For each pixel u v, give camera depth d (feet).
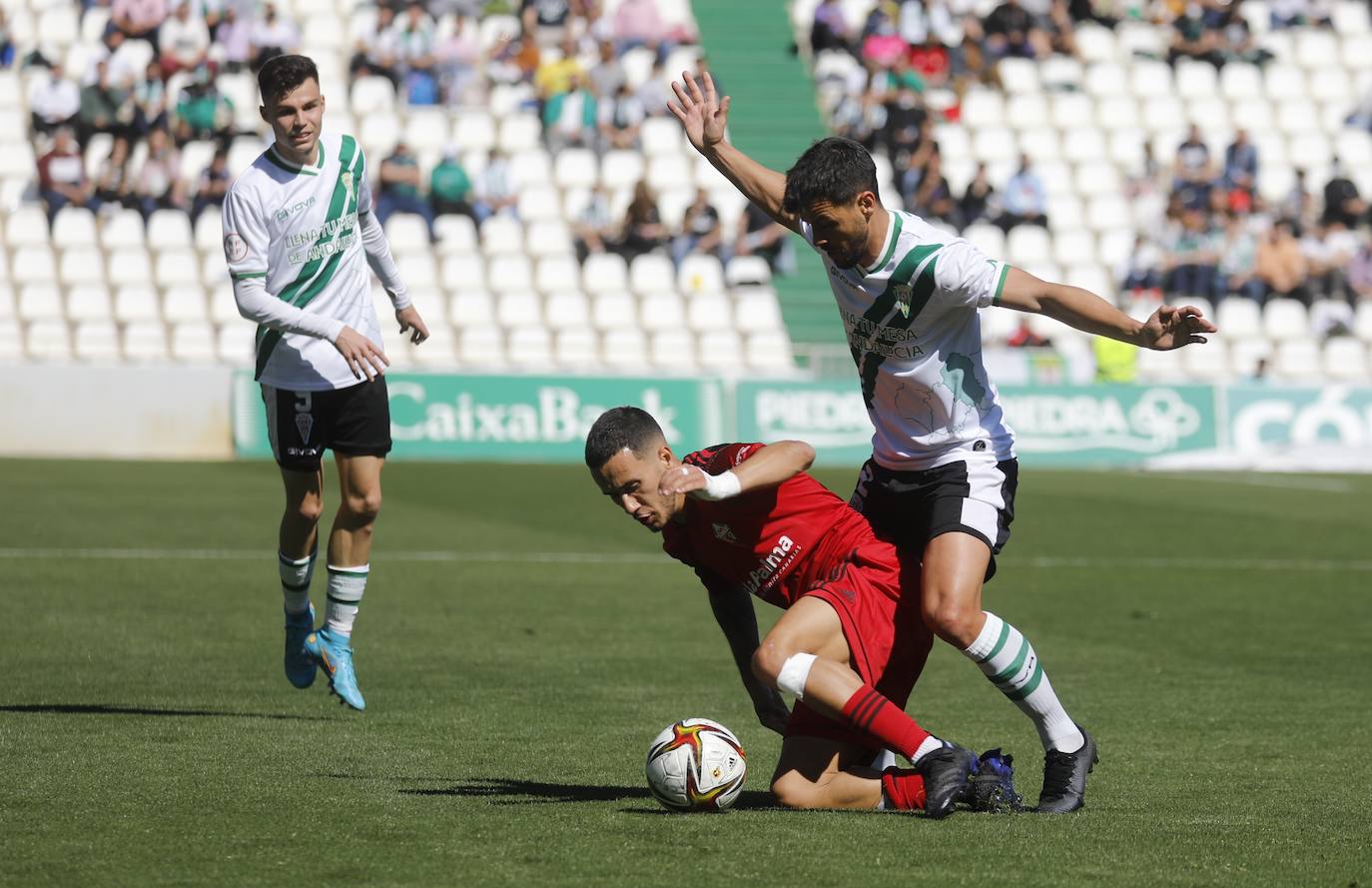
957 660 94.68
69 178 239.50
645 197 250.37
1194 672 91.81
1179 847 50.65
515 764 63.98
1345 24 314.35
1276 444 240.32
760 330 248.32
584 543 147.13
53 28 266.16
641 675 87.10
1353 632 107.34
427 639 97.66
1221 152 290.56
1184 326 53.78
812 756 56.65
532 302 244.22
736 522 58.90
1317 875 47.62
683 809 54.54
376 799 56.24
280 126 69.00
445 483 192.03
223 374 216.13
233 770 60.95
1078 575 134.00
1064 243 266.98
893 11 287.48
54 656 87.92
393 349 236.84
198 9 260.62
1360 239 271.08
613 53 271.28
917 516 59.62
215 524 149.89
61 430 211.82
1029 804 58.80
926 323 57.31
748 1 296.30
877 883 45.44
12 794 55.77
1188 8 305.94
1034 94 288.71
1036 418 234.58
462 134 264.11
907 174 260.21
